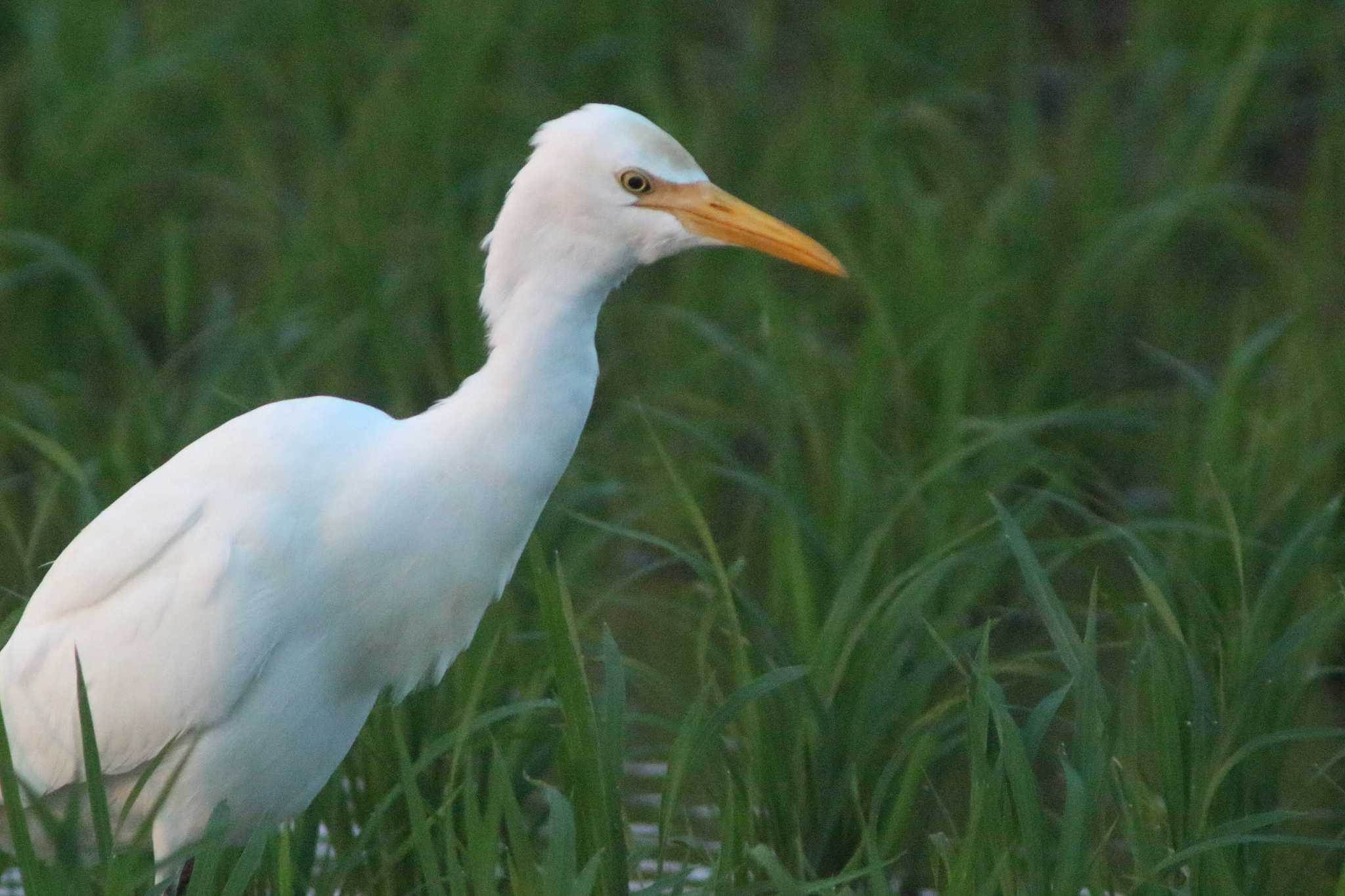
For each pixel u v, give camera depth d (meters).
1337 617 8.52
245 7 18.70
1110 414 11.82
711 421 13.60
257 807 7.66
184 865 7.75
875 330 12.17
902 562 10.48
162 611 7.37
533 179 7.52
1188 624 9.33
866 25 18.33
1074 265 14.34
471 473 7.54
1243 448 12.46
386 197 15.50
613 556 12.66
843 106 17.09
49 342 15.34
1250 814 8.48
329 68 18.25
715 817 8.98
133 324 15.94
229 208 17.28
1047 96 18.86
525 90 17.64
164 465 7.70
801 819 8.34
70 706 7.53
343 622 7.53
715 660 10.19
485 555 7.66
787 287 15.78
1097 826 8.73
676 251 7.68
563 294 7.58
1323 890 8.61
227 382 12.14
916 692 8.48
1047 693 10.33
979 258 13.78
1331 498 11.45
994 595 11.40
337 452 7.49
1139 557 9.35
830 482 11.39
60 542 11.88
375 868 8.42
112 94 16.66
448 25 17.20
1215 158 16.19
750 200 16.28
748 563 12.14
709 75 19.00
